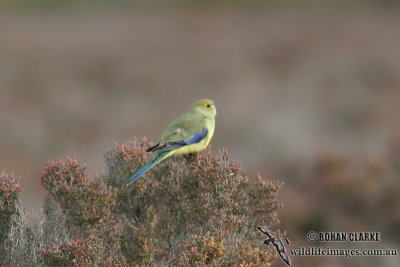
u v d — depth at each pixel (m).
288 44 43.53
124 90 35.09
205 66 39.03
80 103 32.34
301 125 29.88
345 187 18.36
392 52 40.34
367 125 30.06
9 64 37.28
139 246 10.22
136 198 10.76
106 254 9.72
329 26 48.47
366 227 17.55
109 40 44.62
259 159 25.30
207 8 58.22
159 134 30.12
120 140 29.08
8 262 9.89
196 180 10.38
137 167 10.77
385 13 54.47
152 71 37.53
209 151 11.00
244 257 9.30
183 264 9.16
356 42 43.06
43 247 9.65
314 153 21.66
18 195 10.38
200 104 11.23
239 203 10.42
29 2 58.03
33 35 45.25
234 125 29.86
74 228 10.27
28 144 27.03
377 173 18.98
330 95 34.12
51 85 34.44
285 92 34.78
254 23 51.03
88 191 10.12
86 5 58.41
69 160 10.46
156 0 60.38
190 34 47.25
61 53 40.56
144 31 47.84
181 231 10.46
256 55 41.50
